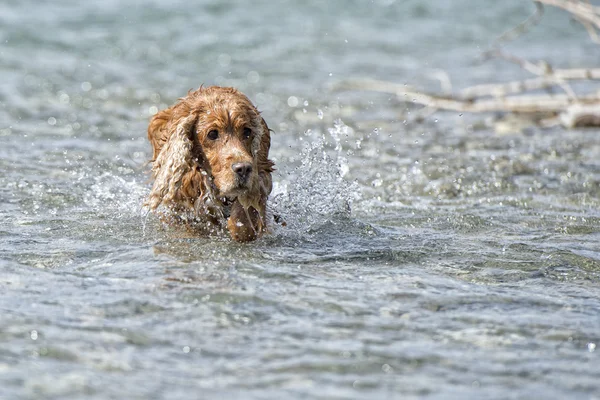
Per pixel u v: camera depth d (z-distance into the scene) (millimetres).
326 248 10391
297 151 16562
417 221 11922
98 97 21094
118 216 11594
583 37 32125
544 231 11516
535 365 7117
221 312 8023
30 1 31859
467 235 11250
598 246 10828
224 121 10539
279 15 33125
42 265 9344
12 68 23453
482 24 33625
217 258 9742
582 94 22609
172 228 11047
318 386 6613
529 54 28641
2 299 8109
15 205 11922
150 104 20688
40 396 6238
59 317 7730
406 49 29266
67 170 14156
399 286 8969
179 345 7281
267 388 6559
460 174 14859
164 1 33344
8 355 6887
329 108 21203
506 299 8680
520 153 16625
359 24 32719
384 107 21672
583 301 8742
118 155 15555
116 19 30344
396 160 15891
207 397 6375
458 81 24531
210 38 28766
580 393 6629
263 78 24328
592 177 14672
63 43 26719
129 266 9328
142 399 6293
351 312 8148
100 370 6746
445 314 8203
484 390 6641
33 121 18125
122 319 7762
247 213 10555
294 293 8594
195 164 10758
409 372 6914
